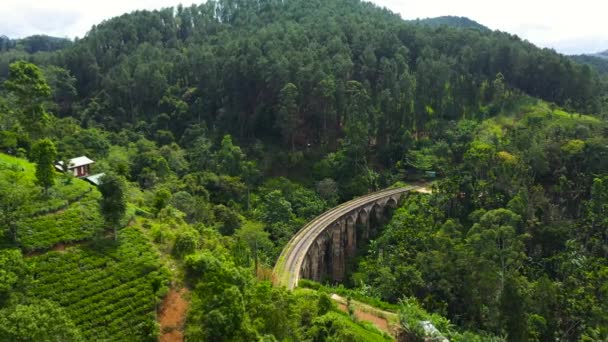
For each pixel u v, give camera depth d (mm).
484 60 158875
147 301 46469
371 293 74125
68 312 42375
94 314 43125
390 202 107125
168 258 54250
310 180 116938
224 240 74062
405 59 153125
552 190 98000
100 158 100938
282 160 121062
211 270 50656
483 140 115062
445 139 126750
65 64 166500
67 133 109188
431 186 101812
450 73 144750
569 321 66938
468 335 59750
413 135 133250
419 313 62188
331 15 197375
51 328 32781
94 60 165250
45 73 152625
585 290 69250
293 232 90062
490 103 146125
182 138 126125
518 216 80375
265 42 151000
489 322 66000
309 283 68625
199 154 115375
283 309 47031
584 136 108000
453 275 73500
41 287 43750
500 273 70500
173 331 45188
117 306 44844
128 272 49281
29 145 79750
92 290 45594
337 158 117938
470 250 74812
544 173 100750
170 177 102250
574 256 79125
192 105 137125
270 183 110375
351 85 129625
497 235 75250
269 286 52094
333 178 115562
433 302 70688
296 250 78562
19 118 83688
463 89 146625
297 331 47500
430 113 139625
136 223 59812
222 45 158625
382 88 136750
